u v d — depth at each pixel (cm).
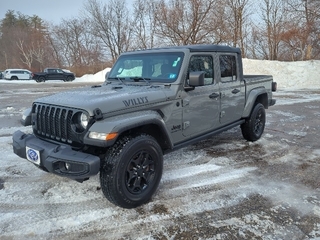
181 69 379
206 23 2503
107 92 346
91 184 382
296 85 1980
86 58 4841
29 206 326
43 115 331
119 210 319
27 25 7181
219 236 274
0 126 728
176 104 372
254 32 3114
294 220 300
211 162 466
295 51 2927
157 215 310
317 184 387
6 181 389
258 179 402
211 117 442
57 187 373
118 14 3966
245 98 531
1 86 2353
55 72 3275
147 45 3241
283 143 577
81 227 288
